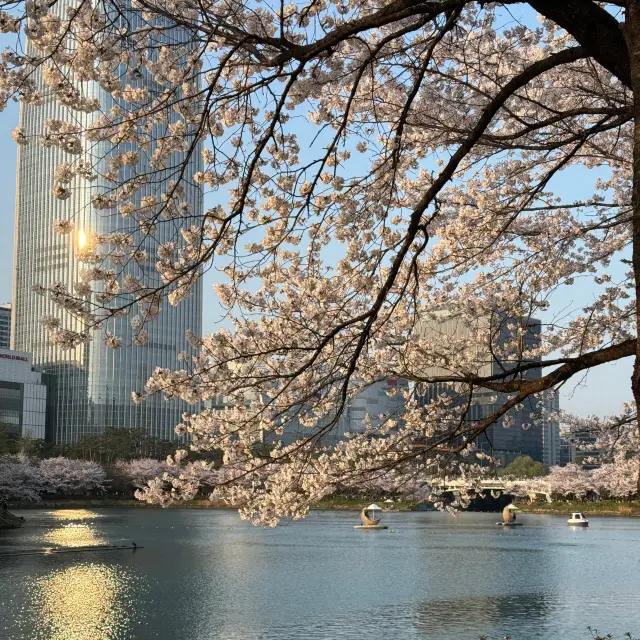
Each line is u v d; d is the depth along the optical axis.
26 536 79.50
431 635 33.78
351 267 12.34
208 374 12.33
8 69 9.03
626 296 16.27
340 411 12.09
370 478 13.52
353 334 12.93
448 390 14.92
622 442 20.14
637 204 7.70
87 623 35.84
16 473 137.62
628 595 44.00
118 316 10.34
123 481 164.50
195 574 51.97
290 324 12.81
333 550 69.31
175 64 10.23
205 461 14.62
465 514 141.88
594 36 8.52
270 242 12.24
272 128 9.23
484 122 9.09
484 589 46.28
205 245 11.70
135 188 10.29
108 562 57.31
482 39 14.45
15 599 41.44
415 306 11.62
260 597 43.09
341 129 9.85
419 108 13.94
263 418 12.65
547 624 36.06
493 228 14.48
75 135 9.77
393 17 8.45
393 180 10.46
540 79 15.31
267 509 13.71
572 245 15.38
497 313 15.12
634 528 99.81
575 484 126.25
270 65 8.84
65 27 9.06
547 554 66.06
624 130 16.41
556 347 16.42
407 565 58.12
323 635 33.69
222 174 11.77
